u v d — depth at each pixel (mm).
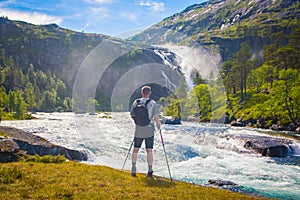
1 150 12562
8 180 6805
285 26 106250
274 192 11906
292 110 40219
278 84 43500
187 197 6871
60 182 7176
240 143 22594
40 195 6031
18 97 57219
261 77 53781
